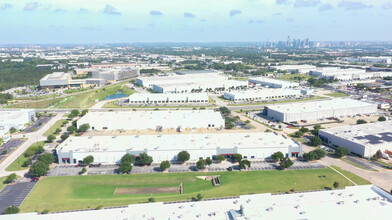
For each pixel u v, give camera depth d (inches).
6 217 3294.8
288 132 7406.5
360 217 3230.8
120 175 5002.5
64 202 4099.4
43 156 5285.4
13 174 4717.0
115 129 7593.5
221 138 6166.3
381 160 5615.2
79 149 5551.2
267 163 5526.6
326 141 6663.4
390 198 3595.0
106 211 3410.4
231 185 4613.7
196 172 5132.9
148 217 3284.9
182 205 3508.9
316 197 3651.6
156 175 5014.8
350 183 4672.7
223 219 3221.0
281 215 3248.0
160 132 7362.2
